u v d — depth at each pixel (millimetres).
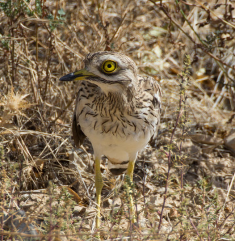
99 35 10820
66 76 6781
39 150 9461
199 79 12562
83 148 9594
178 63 12898
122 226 7402
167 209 8281
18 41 10219
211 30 12953
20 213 6730
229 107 11984
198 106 11375
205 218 6816
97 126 7426
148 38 13062
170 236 6730
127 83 6863
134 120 7281
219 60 9797
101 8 11336
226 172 9773
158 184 9211
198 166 9797
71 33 10961
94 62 6719
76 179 9016
